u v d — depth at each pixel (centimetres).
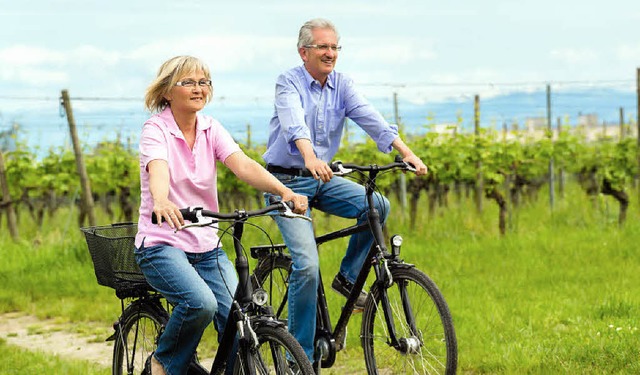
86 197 1348
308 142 530
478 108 1514
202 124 455
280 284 591
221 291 456
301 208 440
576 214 1439
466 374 614
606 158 1472
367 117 562
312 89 561
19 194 1703
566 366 596
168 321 446
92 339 800
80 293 1004
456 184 1591
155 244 444
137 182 1619
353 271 554
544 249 1139
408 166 532
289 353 409
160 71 450
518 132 1634
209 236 456
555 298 842
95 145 1642
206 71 451
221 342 446
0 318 925
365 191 540
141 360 507
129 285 482
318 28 551
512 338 692
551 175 1564
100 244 472
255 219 1330
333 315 779
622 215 1381
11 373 660
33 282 1066
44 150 1658
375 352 583
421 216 1470
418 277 500
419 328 521
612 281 918
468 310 791
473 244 1195
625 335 655
